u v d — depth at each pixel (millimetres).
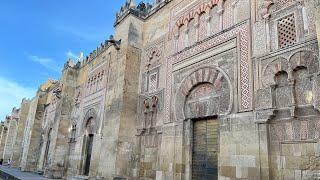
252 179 7949
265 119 7977
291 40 8031
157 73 13383
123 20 15711
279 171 7469
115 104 14289
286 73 7914
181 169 10609
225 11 10602
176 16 13094
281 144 7605
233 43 9773
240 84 9086
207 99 10344
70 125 21469
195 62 11234
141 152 12984
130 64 14453
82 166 17719
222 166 8992
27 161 28859
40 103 31844
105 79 17172
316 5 6688
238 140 8664
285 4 8469
